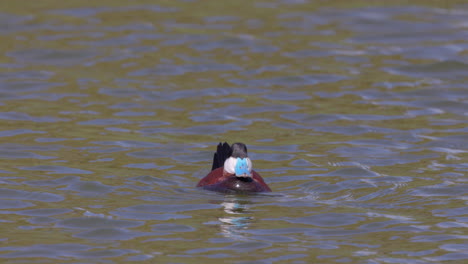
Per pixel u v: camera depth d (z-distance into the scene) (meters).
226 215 25.28
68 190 27.77
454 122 38.41
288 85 44.59
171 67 47.41
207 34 54.25
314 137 35.88
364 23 57.69
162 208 25.92
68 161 31.47
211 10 60.75
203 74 46.34
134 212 25.48
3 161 31.20
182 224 24.34
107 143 34.22
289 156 32.88
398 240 23.14
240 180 27.73
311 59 49.53
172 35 53.94
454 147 34.25
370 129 37.09
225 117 38.88
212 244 22.64
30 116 38.22
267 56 49.84
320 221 24.83
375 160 32.28
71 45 51.38
